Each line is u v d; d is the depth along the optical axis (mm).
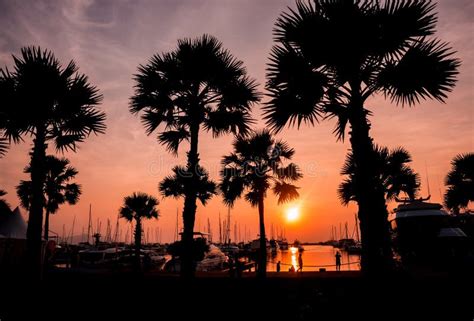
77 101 10367
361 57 7762
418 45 7551
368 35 7277
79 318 9992
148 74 11414
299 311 10172
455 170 20844
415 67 7414
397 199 18016
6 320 8578
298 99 8547
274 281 14109
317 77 8070
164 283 13977
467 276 10789
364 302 7070
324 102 8570
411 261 14406
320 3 7531
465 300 9227
